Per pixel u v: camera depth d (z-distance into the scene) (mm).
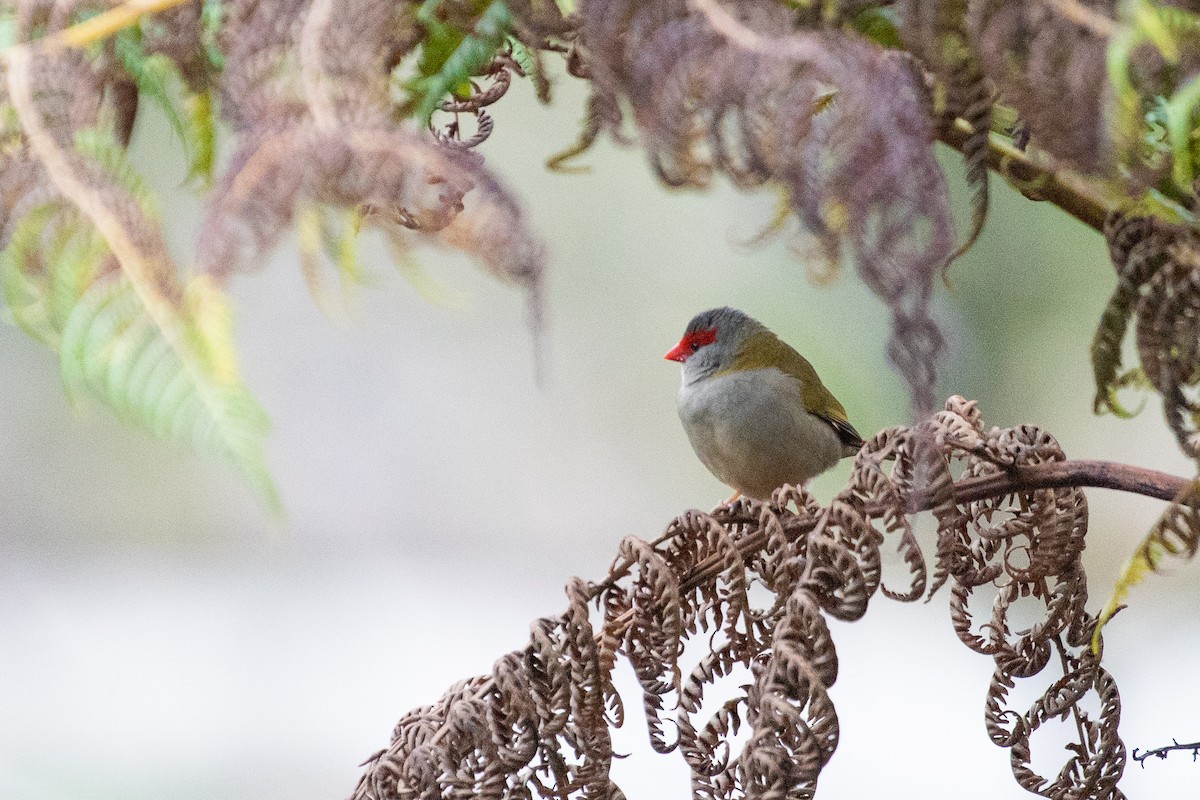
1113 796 4117
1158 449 13438
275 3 2586
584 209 14469
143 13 2803
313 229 2344
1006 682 4121
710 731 3752
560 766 3742
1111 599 3193
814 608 3420
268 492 2051
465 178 2324
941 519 3604
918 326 2385
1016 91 2607
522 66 4246
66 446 14789
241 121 2564
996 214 11727
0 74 2629
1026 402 12656
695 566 4023
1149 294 3072
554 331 16125
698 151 2883
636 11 2678
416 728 3924
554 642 3848
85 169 2373
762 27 2631
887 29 3070
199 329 2172
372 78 2527
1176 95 2674
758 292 13766
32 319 2303
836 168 2420
